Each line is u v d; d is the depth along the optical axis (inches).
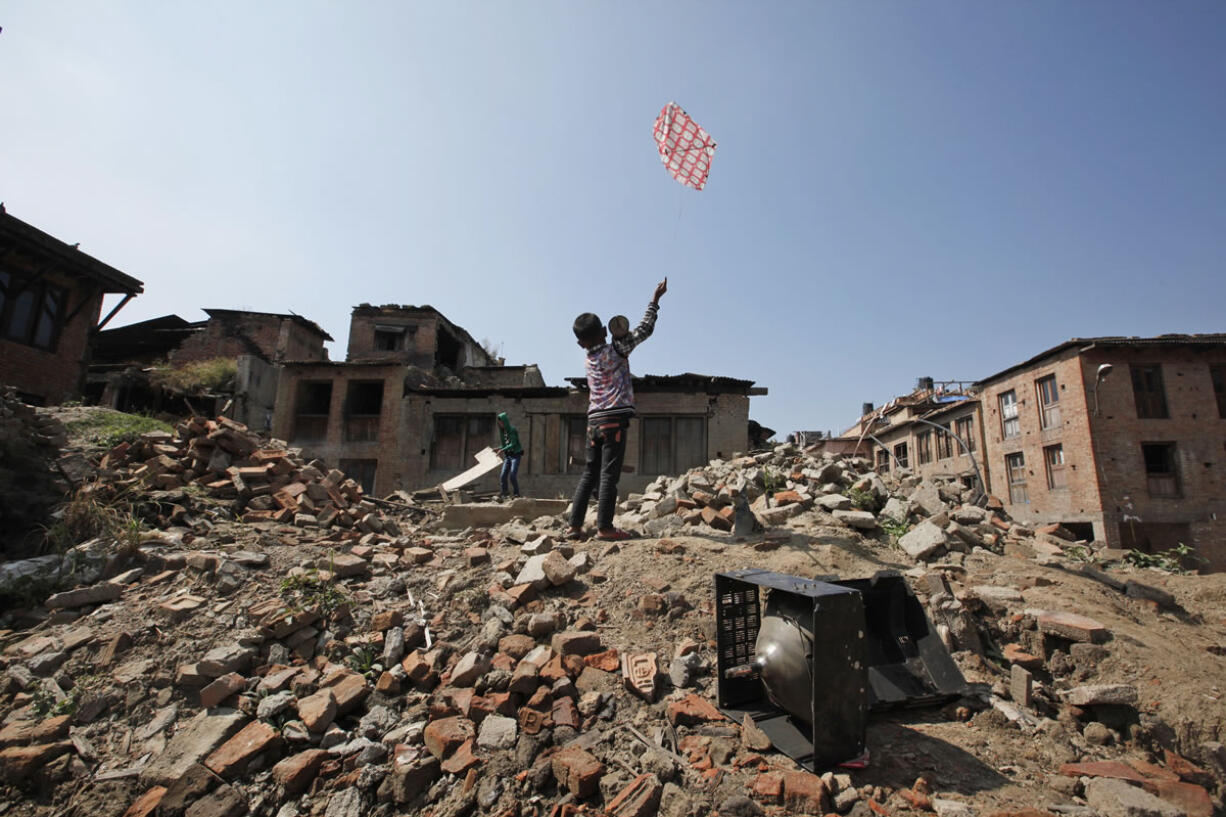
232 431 264.5
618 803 102.6
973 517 243.3
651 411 683.4
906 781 108.9
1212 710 128.1
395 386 798.5
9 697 129.1
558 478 724.0
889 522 238.2
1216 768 119.7
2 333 497.4
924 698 133.6
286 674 137.8
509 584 179.6
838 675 107.0
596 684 135.6
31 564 170.4
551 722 124.5
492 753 117.0
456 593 175.9
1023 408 904.9
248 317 1049.5
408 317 1153.4
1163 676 140.2
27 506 194.2
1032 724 129.6
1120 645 150.6
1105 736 127.2
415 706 132.2
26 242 487.8
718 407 677.3
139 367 898.7
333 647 149.5
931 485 268.7
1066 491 816.9
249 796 110.1
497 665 141.3
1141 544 760.3
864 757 110.4
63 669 136.9
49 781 111.8
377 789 111.9
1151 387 800.3
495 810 106.0
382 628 157.2
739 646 139.0
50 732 118.6
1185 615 185.6
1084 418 786.8
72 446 249.0
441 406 780.0
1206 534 743.1
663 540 207.5
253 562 182.7
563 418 746.2
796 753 111.4
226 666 135.9
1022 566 205.3
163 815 105.7
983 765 115.0
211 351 1036.5
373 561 198.5
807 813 99.1
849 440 1315.2
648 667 138.5
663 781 108.7
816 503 253.4
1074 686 147.1
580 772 107.3
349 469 796.6
